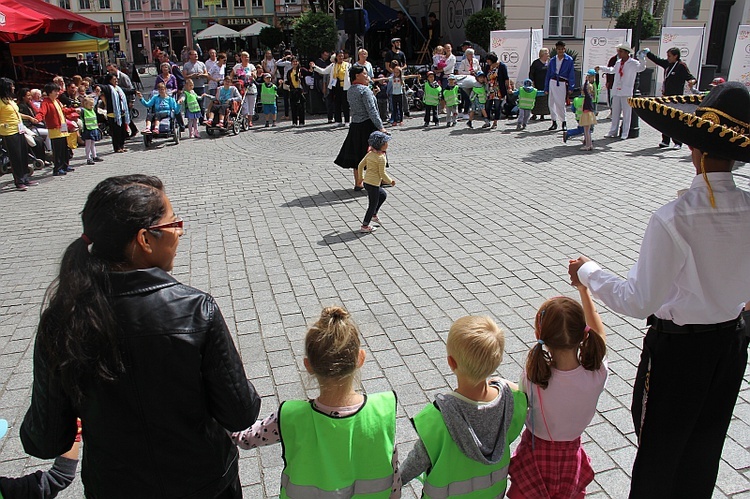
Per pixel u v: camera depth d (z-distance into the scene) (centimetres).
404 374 408
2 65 1788
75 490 312
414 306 508
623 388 384
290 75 1527
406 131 1409
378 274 578
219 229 736
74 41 1819
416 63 2456
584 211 752
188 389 169
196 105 1409
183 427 173
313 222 747
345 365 206
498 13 1958
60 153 1080
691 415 225
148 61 4900
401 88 1475
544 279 553
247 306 521
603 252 615
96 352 158
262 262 621
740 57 1686
